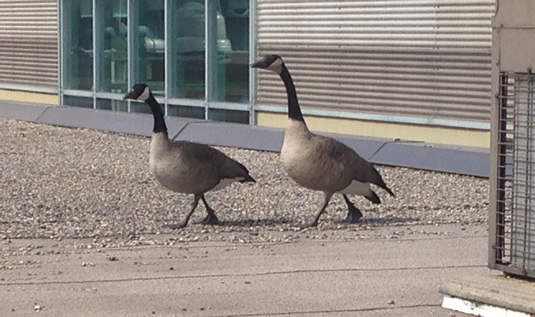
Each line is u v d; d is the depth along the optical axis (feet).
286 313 27.71
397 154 56.70
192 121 70.08
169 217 42.73
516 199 27.94
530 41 26.94
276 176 53.78
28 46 88.79
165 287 30.55
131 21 77.87
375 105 62.75
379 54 62.18
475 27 56.65
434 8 58.75
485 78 56.39
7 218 42.09
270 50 68.54
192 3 73.26
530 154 27.43
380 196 47.91
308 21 66.08
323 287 30.45
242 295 29.58
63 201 46.57
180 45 74.38
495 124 28.12
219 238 38.11
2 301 28.99
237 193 48.80
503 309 26.66
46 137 71.51
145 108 77.20
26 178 53.47
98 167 57.36
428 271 32.42
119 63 79.46
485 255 34.76
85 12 82.53
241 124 69.05
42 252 35.60
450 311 27.89
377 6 61.98
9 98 92.12
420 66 59.93
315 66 66.08
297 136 39.34
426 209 44.37
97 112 77.56
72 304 28.68
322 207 40.45
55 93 86.02
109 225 40.75
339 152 39.50
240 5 70.03
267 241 37.52
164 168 39.40
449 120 58.54
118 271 32.65
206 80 72.28
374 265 33.35
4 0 91.04
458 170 53.21
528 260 27.84
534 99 27.17
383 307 28.27
